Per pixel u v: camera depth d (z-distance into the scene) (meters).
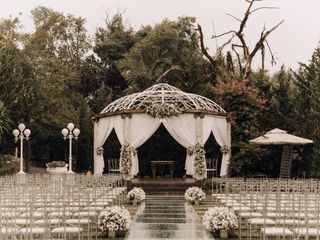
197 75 40.59
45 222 10.72
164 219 17.38
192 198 22.53
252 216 13.45
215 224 14.09
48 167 34.22
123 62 44.62
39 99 41.81
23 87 38.31
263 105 34.94
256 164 33.19
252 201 14.48
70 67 51.50
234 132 33.22
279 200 12.61
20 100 37.78
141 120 29.50
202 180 28.89
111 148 39.22
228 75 39.94
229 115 31.12
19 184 18.27
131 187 28.14
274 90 35.03
